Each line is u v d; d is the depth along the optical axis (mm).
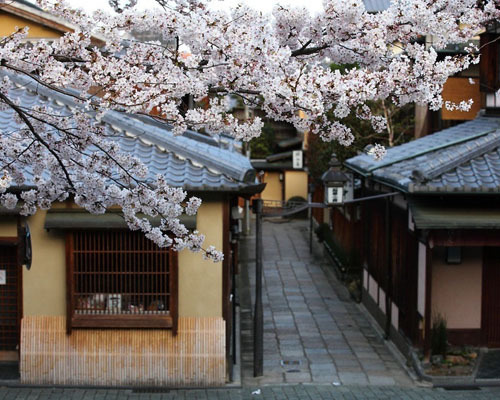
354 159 17391
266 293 17984
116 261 10234
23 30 4879
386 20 4852
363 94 4711
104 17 4766
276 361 11953
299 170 34375
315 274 20656
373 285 15523
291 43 5211
